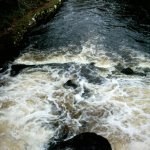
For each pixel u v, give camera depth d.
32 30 7.12
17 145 3.65
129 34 6.75
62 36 6.80
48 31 7.11
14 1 7.36
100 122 3.98
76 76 5.06
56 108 4.29
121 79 4.89
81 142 3.50
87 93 4.58
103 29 7.06
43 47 6.31
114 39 6.51
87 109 4.23
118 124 3.91
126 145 3.58
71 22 7.61
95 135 3.57
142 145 3.57
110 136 3.73
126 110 4.14
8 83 4.97
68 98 4.50
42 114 4.18
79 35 6.80
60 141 3.70
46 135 3.80
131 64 5.43
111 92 4.56
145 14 7.96
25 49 6.25
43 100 4.47
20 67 5.50
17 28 6.70
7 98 4.54
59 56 5.88
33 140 3.72
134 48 6.07
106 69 5.25
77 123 3.99
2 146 3.63
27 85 4.88
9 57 5.86
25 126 3.95
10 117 4.12
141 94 4.46
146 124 3.88
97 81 4.87
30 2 8.15
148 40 6.44
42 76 5.13
